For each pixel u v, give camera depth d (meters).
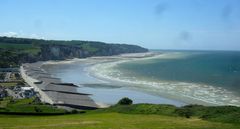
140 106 53.72
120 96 90.50
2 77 131.62
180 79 126.38
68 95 86.44
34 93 90.31
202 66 198.75
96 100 85.06
